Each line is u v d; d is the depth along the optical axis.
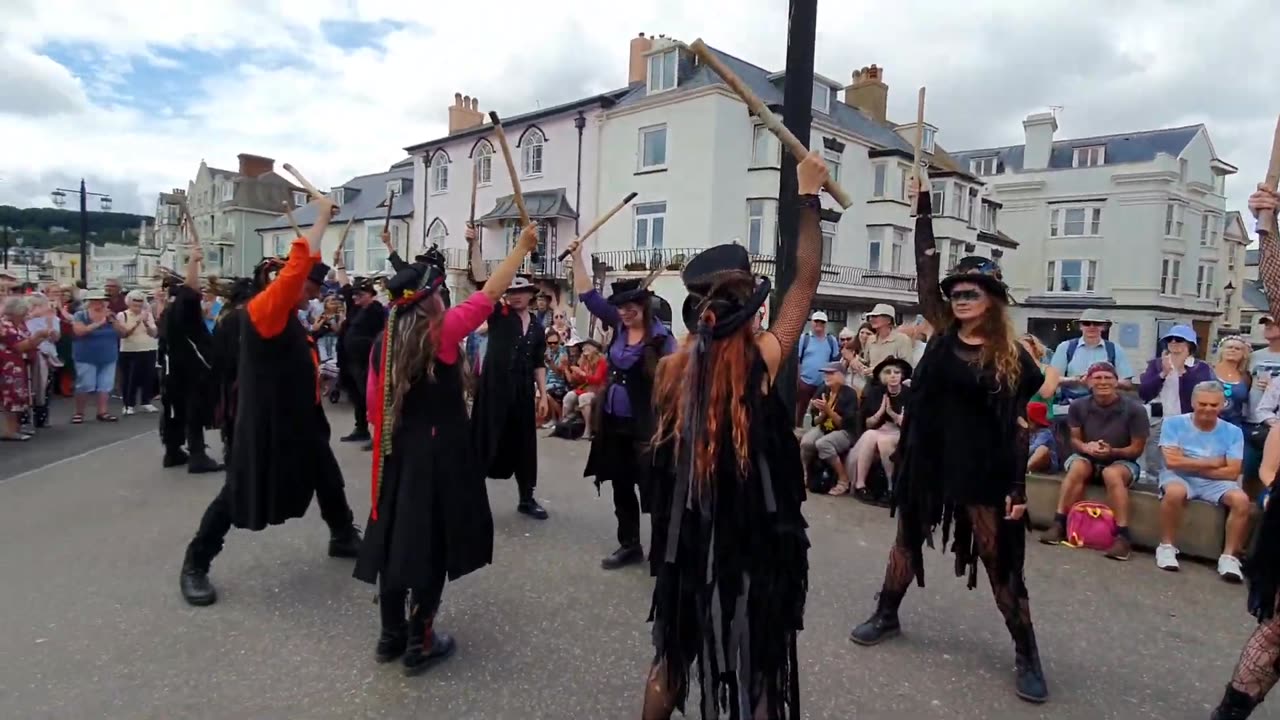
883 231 26.14
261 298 3.56
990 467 3.07
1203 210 36.53
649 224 23.19
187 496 5.84
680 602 2.13
